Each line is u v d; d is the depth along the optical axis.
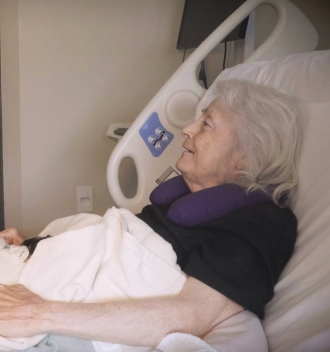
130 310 0.84
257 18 2.21
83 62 2.36
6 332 0.82
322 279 0.92
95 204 2.53
